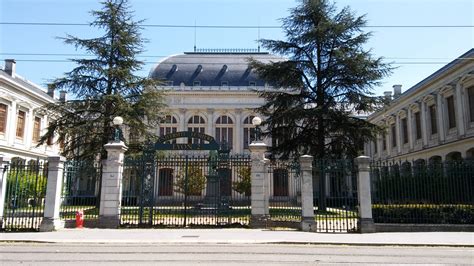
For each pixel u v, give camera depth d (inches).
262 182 665.6
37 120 1608.0
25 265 330.6
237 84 2004.2
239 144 1943.9
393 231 605.3
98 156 1071.0
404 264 344.5
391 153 1747.0
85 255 387.2
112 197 662.5
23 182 685.9
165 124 1968.5
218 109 1988.2
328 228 653.9
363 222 601.6
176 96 1989.4
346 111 1050.1
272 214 775.7
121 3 1100.5
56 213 623.8
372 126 1004.6
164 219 746.8
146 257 375.6
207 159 753.6
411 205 634.8
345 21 1035.3
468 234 569.0
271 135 1052.5
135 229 627.8
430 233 582.2
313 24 1071.0
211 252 409.1
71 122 1043.9
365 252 418.0
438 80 1299.2
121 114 1016.2
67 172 689.0
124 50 1078.4
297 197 800.3
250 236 539.8
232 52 2194.9
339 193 716.0
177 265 333.4
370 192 618.5
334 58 1029.2
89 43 1066.7
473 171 639.1
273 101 1056.8
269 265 336.2
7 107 1360.7
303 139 1018.7
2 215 619.8
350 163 652.7
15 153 1408.7
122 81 1073.5
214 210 759.7
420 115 1455.5
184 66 2086.6
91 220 655.8
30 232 588.4
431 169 647.8
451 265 341.4
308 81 1056.2
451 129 1243.8
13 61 1483.8
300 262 352.2
